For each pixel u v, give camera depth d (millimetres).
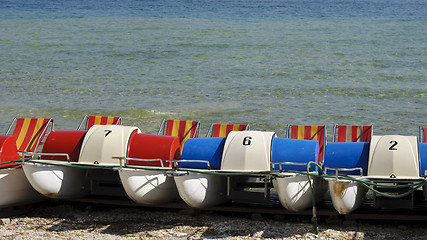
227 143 8117
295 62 25125
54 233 7637
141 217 8391
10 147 8539
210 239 7371
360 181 7328
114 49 29297
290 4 65750
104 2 66562
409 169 7617
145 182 8016
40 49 29359
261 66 24234
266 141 8070
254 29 37531
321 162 8758
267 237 7453
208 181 8023
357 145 8156
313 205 7516
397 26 38969
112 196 8914
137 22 42625
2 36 34188
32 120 9875
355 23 41406
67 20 44219
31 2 65500
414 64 24500
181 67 24250
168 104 17734
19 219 8336
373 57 26188
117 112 16750
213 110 16953
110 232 7699
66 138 8766
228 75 22375
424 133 8953
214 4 64188
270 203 8484
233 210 8250
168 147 8352
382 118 16000
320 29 37312
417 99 18359
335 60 25547
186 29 37656
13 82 21219
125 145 8406
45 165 8086
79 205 9039
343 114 16422
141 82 21188
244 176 8109
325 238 7375
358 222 8070
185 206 8398
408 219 7676
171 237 7473
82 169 8680
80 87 20391
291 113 16562
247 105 17516
